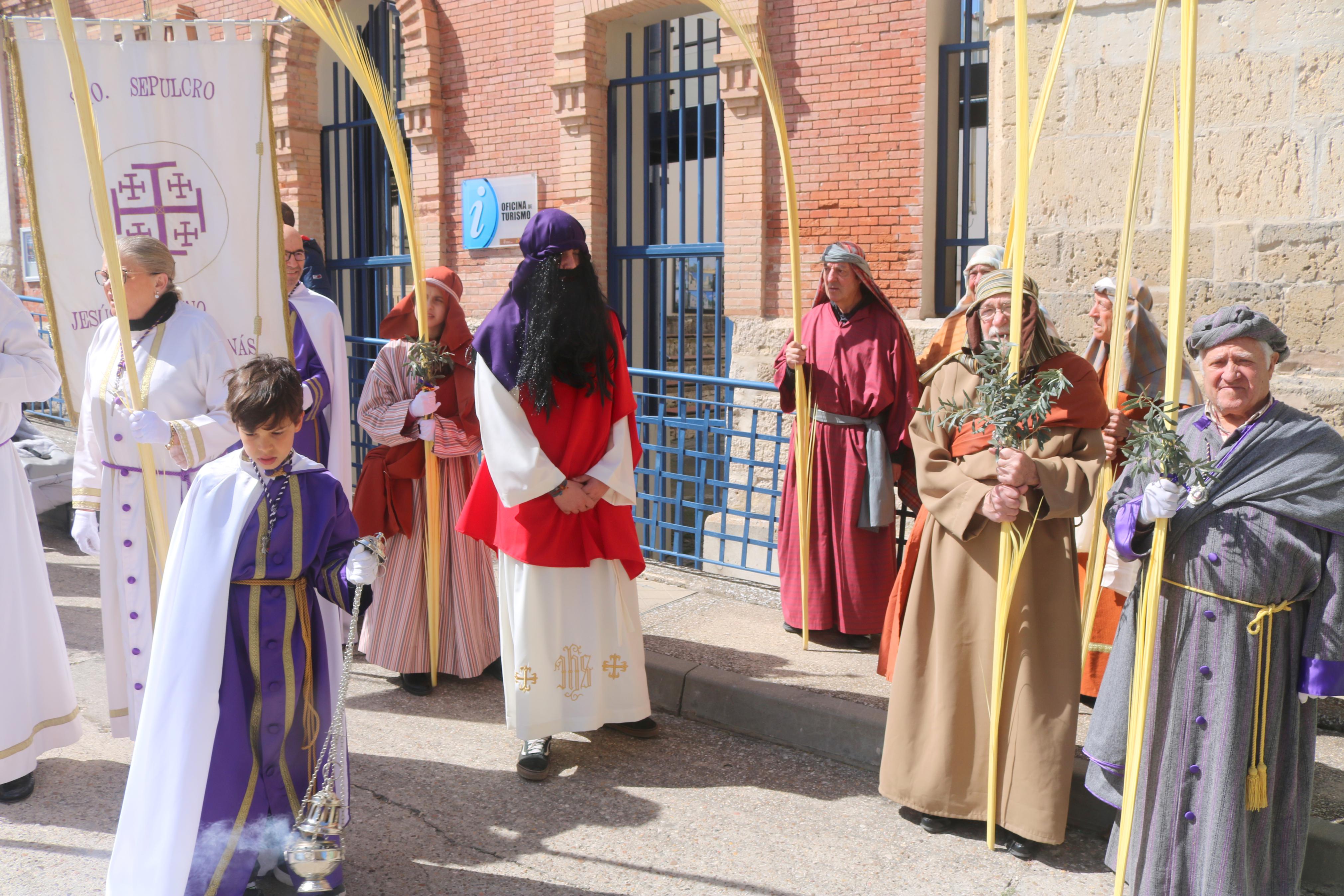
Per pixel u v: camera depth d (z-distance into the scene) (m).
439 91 9.48
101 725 4.20
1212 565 2.71
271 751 2.70
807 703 4.09
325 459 4.70
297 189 10.62
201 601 2.62
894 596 3.85
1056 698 3.17
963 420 3.14
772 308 7.91
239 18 10.58
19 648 3.53
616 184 8.94
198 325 3.55
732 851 3.29
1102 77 4.96
